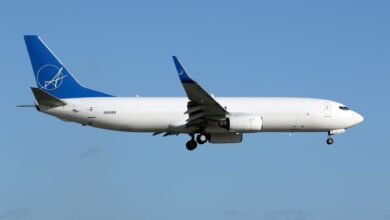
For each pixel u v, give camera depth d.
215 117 124.62
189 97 118.44
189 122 124.81
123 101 126.62
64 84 128.62
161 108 126.44
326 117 133.25
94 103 125.88
